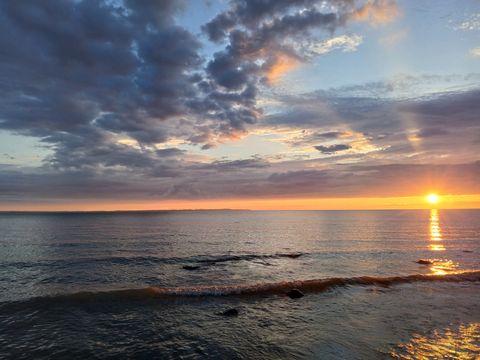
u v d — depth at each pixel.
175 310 14.37
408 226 78.25
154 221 105.69
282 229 71.12
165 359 9.69
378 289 17.89
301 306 14.95
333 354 9.88
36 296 16.69
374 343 10.70
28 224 84.81
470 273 21.27
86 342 10.93
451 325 12.42
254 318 13.37
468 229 67.25
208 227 77.62
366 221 106.50
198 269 25.36
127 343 10.88
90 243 42.06
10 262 28.05
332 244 42.38
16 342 10.88
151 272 24.14
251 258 30.78
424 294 16.94
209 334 11.65
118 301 15.42
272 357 9.77
